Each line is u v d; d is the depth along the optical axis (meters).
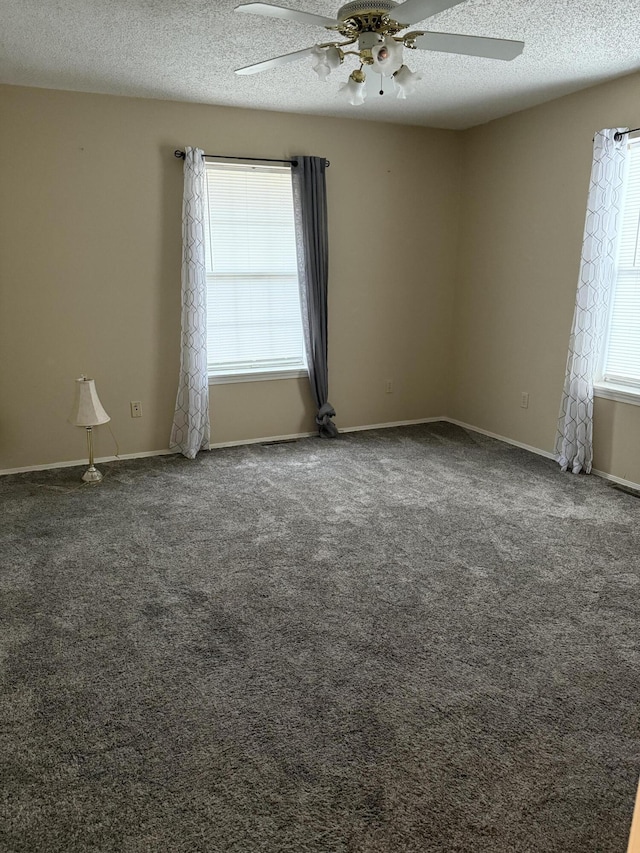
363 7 2.24
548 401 4.65
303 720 1.96
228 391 4.89
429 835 1.56
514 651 2.31
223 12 2.79
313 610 2.59
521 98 4.28
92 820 1.61
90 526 3.42
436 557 3.05
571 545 3.18
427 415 5.77
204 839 1.56
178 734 1.90
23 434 4.32
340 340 5.23
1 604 2.63
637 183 3.86
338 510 3.64
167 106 4.29
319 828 1.58
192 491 3.96
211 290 4.71
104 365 4.47
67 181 4.12
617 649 2.32
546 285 4.56
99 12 2.78
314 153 4.80
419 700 2.05
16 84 3.87
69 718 1.97
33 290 4.17
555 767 1.78
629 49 3.30
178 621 2.51
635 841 0.83
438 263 5.48
